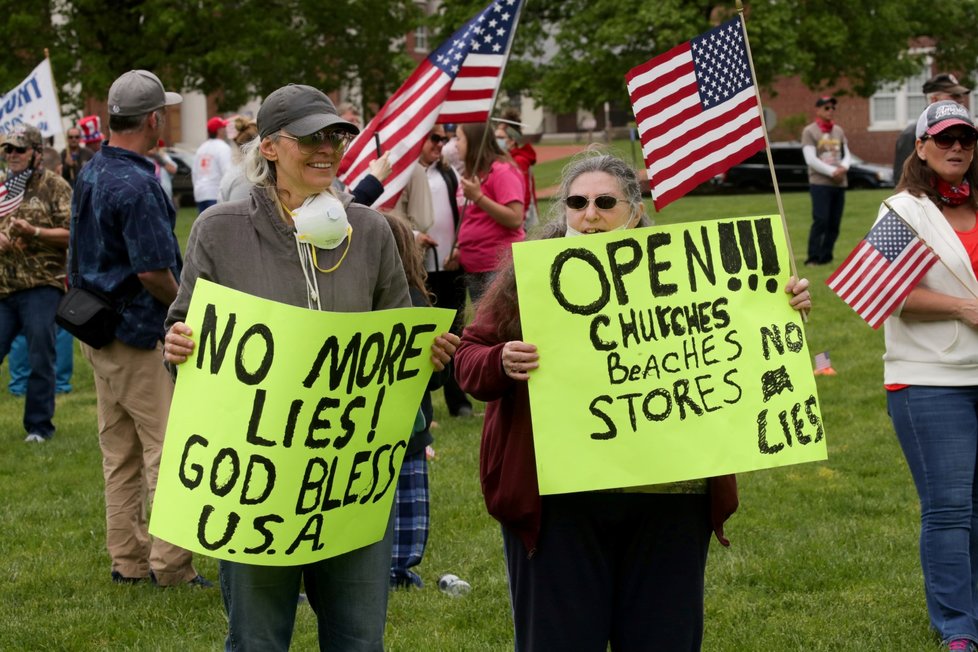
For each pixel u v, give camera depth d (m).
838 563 6.17
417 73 8.05
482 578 6.12
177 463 3.55
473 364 3.76
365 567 3.77
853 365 10.91
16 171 8.75
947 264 4.94
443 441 8.87
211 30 33.16
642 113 4.37
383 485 3.74
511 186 8.74
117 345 5.80
